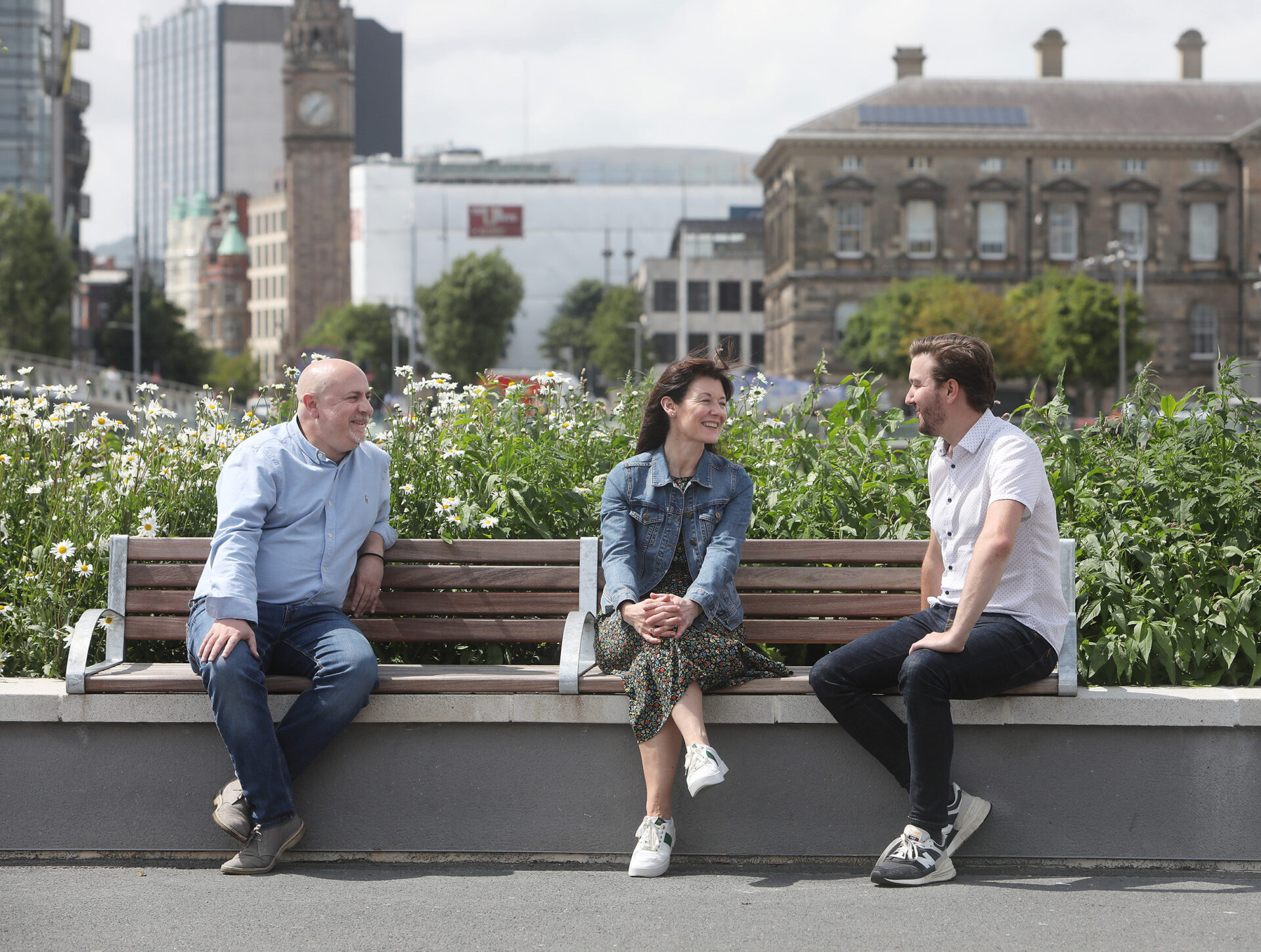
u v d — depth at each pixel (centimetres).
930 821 417
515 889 412
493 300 10675
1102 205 7725
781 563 478
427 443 569
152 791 450
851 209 7706
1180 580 493
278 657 456
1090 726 436
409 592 482
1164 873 431
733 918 380
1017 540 430
